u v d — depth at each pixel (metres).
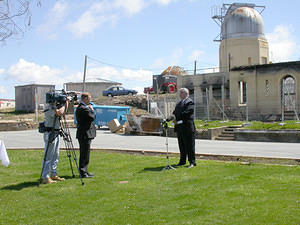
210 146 13.99
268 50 41.97
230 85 33.91
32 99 41.19
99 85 53.09
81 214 5.35
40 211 5.59
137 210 5.41
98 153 11.78
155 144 14.91
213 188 6.43
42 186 7.23
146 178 7.57
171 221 4.86
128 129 20.83
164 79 49.81
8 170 9.05
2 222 5.12
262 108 31.69
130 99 43.56
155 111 26.38
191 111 8.70
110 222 4.95
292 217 4.79
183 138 8.71
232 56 41.06
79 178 7.91
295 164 8.71
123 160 10.04
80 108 7.94
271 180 6.84
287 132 16.36
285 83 31.22
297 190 6.05
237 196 5.86
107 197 6.20
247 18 40.81
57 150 7.77
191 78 39.91
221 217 4.91
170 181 7.19
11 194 6.63
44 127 7.61
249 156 9.93
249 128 18.09
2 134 22.34
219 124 20.72
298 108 29.44
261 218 4.80
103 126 26.97
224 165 8.61
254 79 32.28
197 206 5.45
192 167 8.50
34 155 11.63
